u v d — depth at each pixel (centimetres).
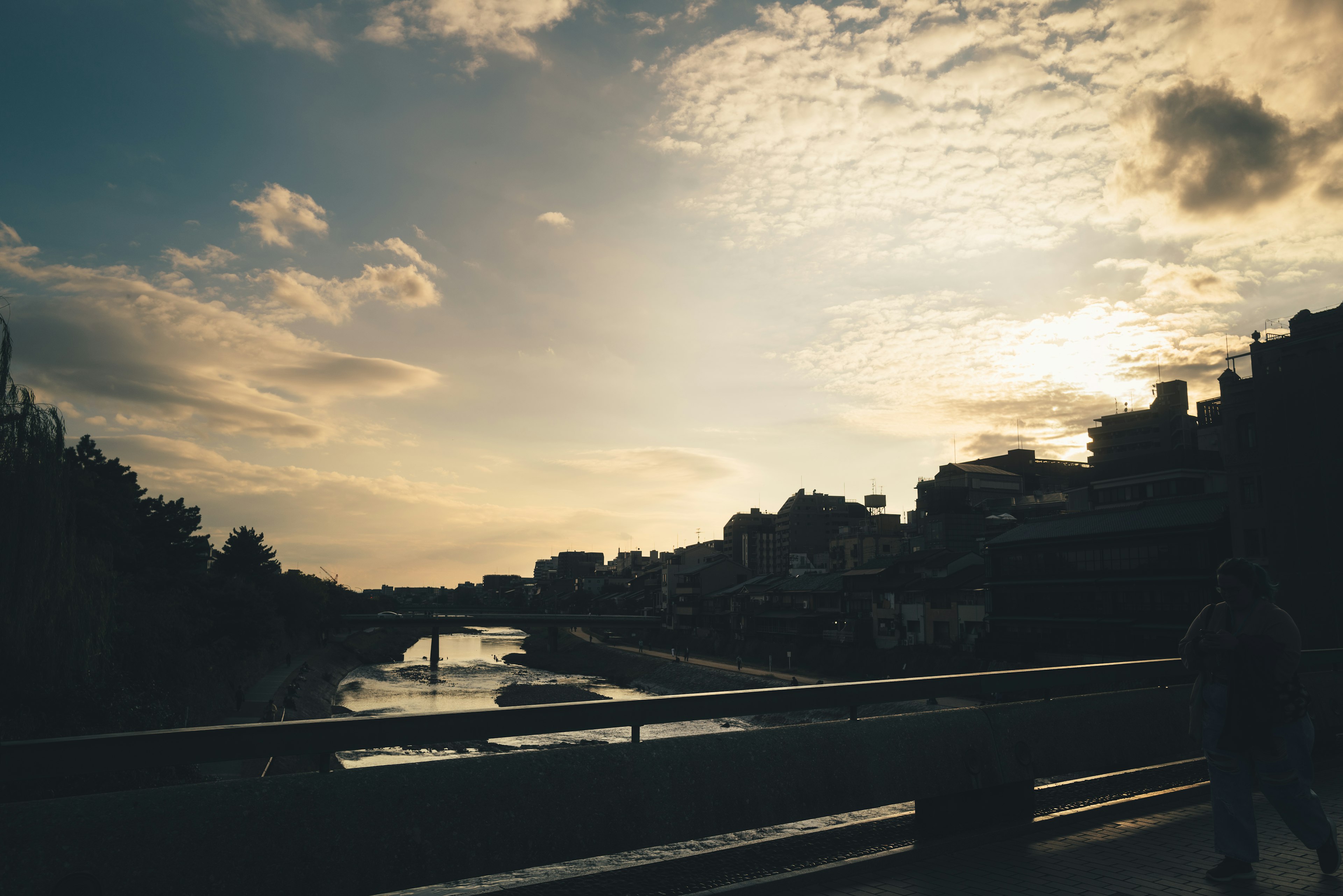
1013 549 5409
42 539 1709
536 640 15062
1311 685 729
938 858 438
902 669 6009
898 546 8762
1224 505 4272
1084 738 558
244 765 2386
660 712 390
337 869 292
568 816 347
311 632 10519
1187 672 454
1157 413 9206
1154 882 402
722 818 392
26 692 1709
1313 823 412
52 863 247
